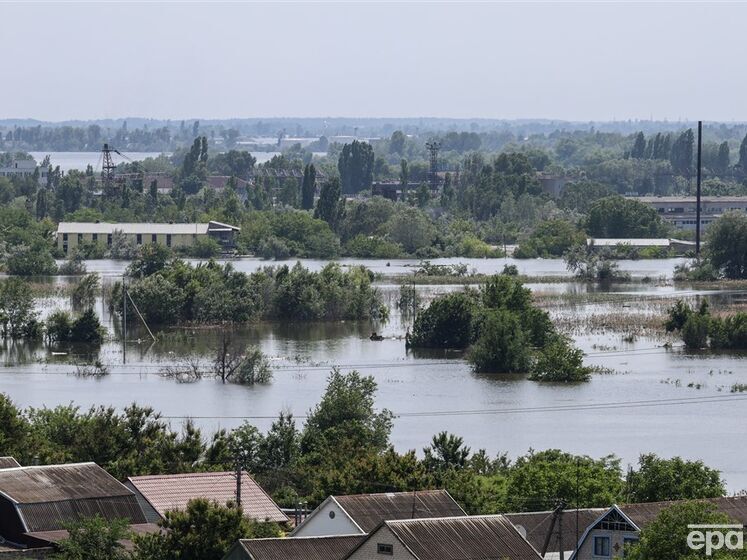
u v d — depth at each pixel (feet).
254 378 490.08
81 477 282.97
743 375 512.63
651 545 233.14
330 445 353.10
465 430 406.21
